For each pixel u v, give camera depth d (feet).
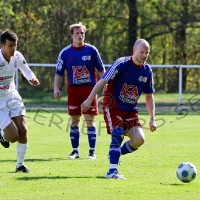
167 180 77.97
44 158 103.09
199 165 93.66
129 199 64.64
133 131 81.25
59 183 74.90
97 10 349.00
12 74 84.07
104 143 128.47
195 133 149.18
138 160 99.19
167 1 340.80
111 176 79.20
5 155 107.14
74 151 105.60
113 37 346.33
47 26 348.38
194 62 350.43
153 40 363.56
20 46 349.61
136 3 340.80
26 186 72.74
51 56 349.00
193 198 65.36
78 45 104.42
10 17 347.97
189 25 333.21
